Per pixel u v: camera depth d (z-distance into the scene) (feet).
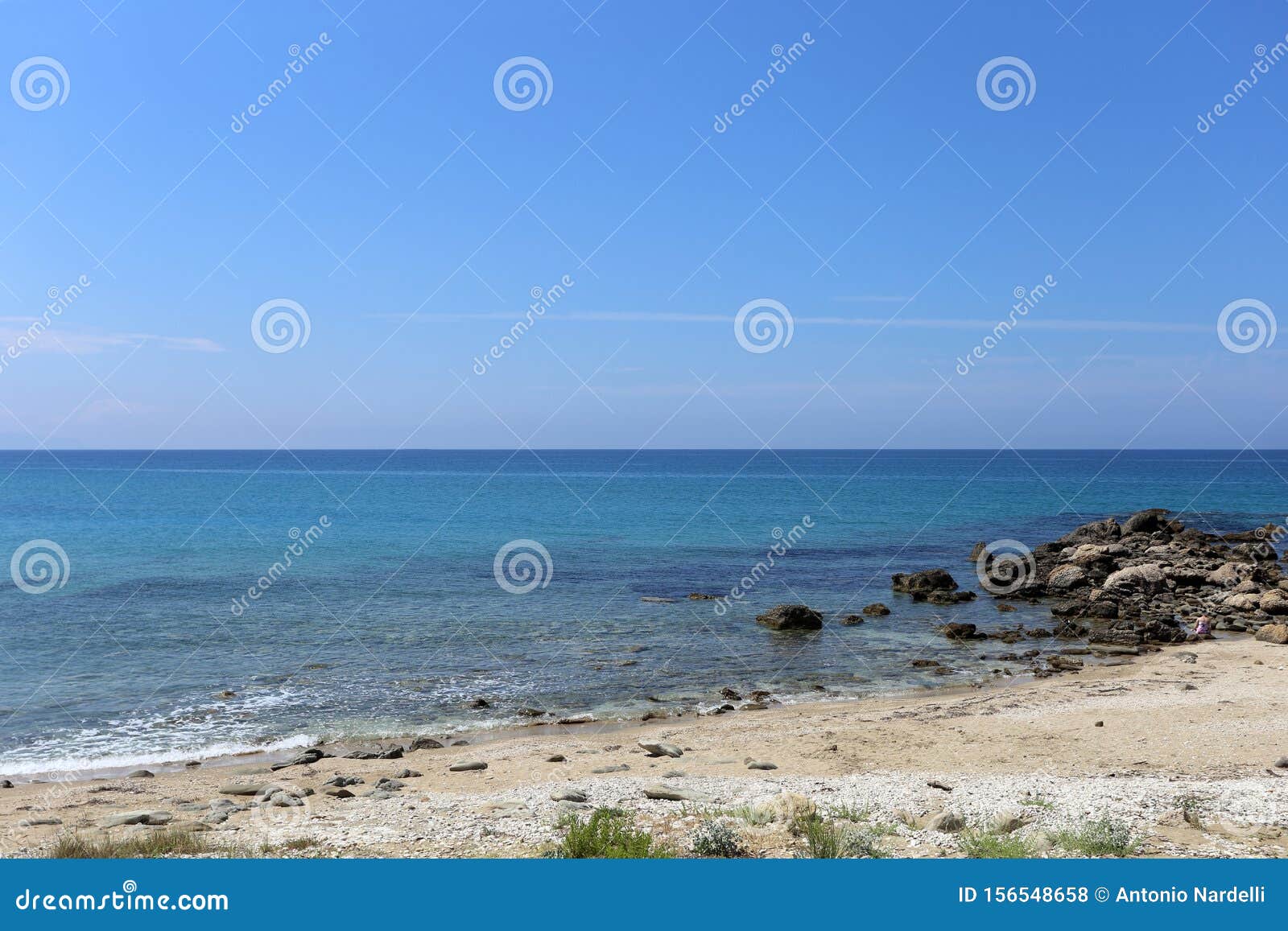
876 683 89.56
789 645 106.83
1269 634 108.68
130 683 87.71
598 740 69.72
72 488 442.50
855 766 59.41
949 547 207.00
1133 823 40.42
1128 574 141.59
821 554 193.98
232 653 100.32
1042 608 133.69
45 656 98.94
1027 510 308.81
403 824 44.39
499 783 56.95
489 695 84.33
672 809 46.21
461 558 185.68
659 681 90.02
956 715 73.61
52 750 67.87
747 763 60.64
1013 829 41.22
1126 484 474.08
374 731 73.36
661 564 176.86
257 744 69.56
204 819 48.29
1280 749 59.11
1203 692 78.59
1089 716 70.79
